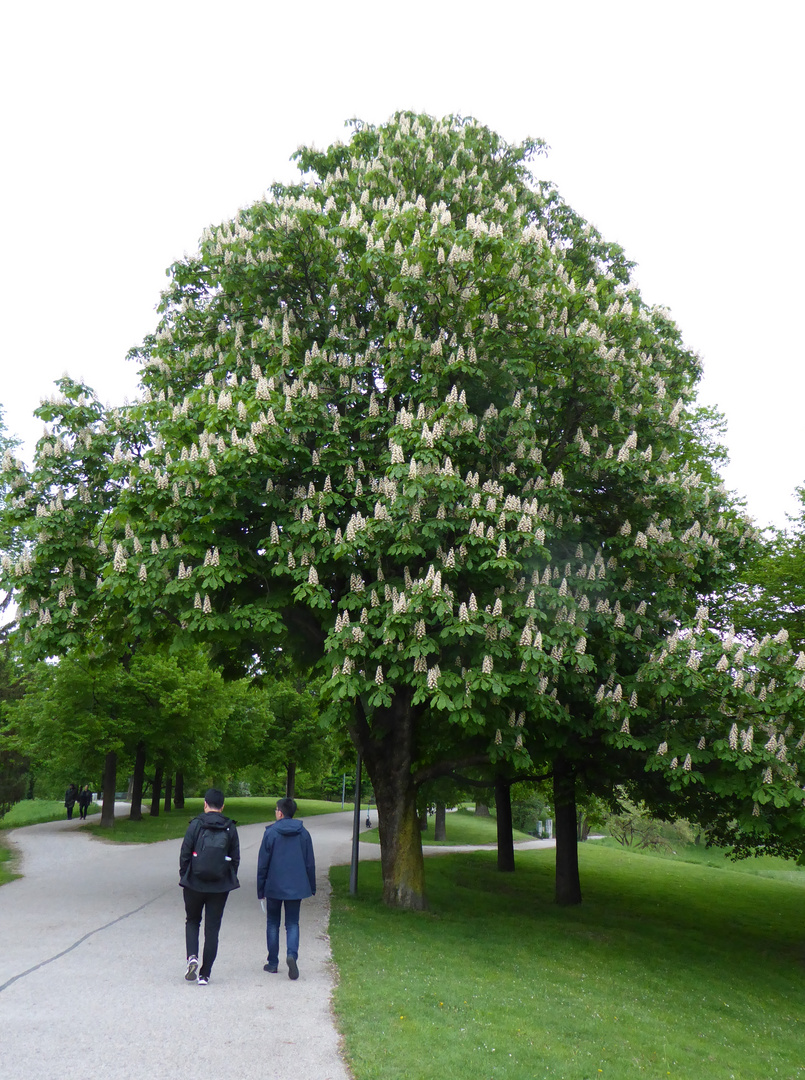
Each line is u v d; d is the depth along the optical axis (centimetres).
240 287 1473
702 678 1179
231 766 4416
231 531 1295
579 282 1712
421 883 1463
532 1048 716
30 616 1255
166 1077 568
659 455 1496
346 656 1141
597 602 1358
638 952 1359
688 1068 756
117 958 900
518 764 1230
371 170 1603
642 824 4516
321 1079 580
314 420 1295
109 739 2875
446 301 1309
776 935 1739
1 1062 581
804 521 2022
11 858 1983
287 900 854
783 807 1227
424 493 1130
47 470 1309
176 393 1533
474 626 1088
